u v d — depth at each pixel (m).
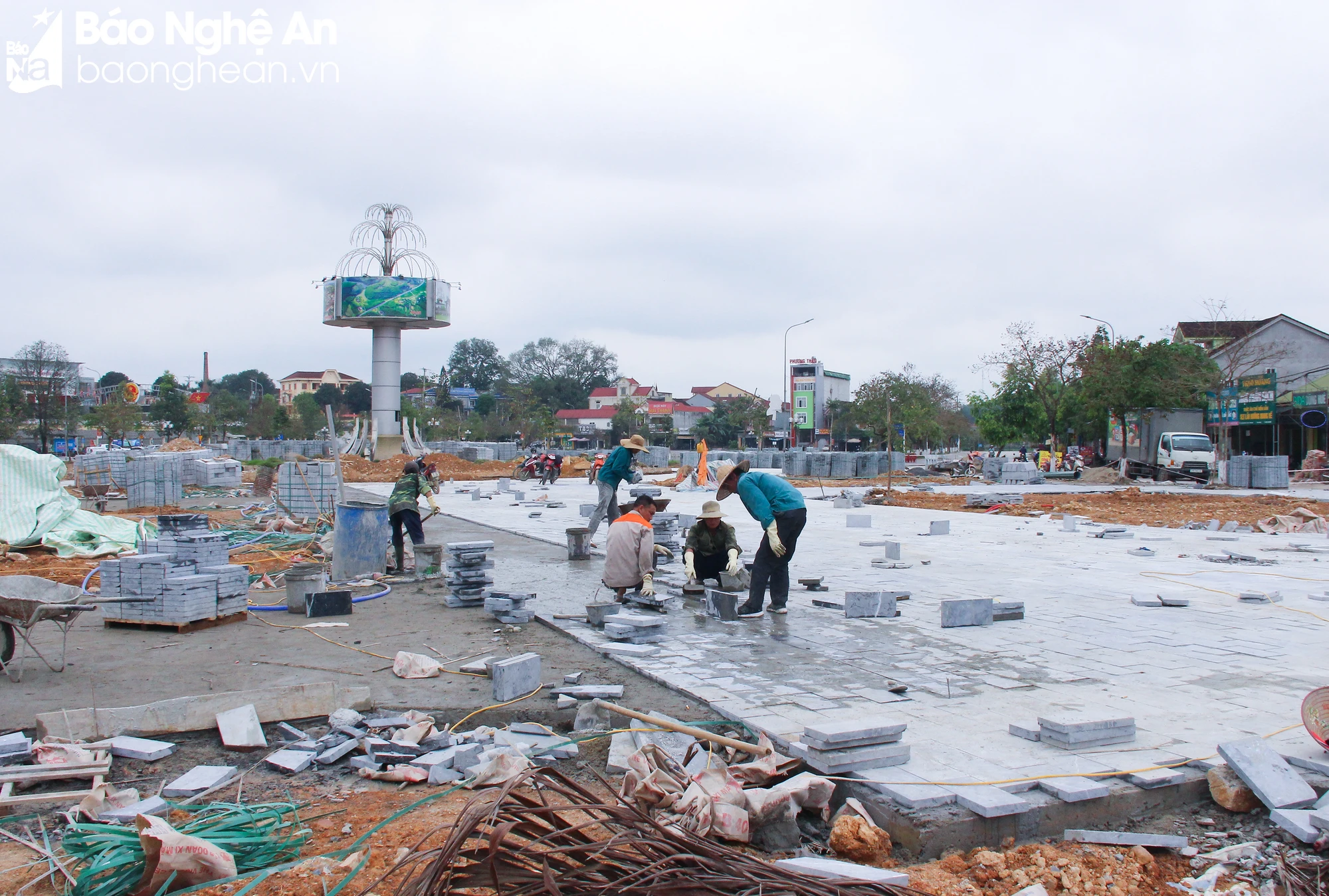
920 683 6.10
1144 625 8.15
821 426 94.56
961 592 9.99
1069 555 13.48
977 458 46.50
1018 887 3.53
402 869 3.61
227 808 4.22
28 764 4.64
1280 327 42.00
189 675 6.50
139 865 3.51
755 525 18.58
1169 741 4.88
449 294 45.81
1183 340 48.31
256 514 19.20
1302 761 4.45
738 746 4.50
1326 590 10.03
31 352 58.94
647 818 3.27
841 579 10.98
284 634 7.94
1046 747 4.77
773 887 3.06
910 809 3.98
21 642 7.55
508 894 2.95
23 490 14.15
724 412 84.38
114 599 8.06
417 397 107.25
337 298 43.84
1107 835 3.97
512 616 8.34
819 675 6.30
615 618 7.66
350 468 40.91
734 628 8.00
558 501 25.56
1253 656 6.94
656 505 12.45
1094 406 39.16
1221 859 3.81
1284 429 41.44
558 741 5.08
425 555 11.25
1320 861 3.73
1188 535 16.48
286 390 125.19
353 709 5.69
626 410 84.12
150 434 71.06
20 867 3.68
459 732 5.46
